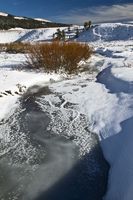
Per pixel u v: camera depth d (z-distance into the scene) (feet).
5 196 15.94
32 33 254.27
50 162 19.10
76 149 20.59
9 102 29.37
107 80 36.88
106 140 21.13
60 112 27.09
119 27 199.00
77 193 16.24
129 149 17.89
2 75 36.86
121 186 15.74
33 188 16.60
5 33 269.64
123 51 71.26
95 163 18.90
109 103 27.76
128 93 29.37
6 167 18.57
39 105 28.99
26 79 36.17
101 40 187.42
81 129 23.44
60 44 44.52
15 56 61.93
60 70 43.86
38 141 21.85
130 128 20.59
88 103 28.73
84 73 44.75
